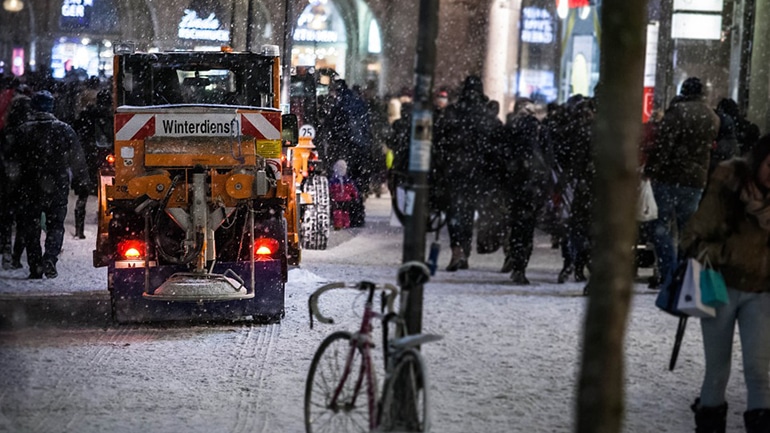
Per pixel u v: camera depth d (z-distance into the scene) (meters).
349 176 22.80
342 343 7.60
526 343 11.54
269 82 14.21
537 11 37.19
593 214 5.42
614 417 5.30
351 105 22.77
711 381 7.68
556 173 18.05
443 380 9.83
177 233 12.19
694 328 12.64
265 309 12.17
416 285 6.91
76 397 9.03
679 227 14.79
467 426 8.36
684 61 26.69
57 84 25.58
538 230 23.48
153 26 41.00
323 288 6.95
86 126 22.22
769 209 7.29
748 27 22.39
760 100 22.17
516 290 15.24
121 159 12.05
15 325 12.12
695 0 22.48
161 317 12.01
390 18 44.16
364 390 6.97
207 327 12.19
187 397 9.12
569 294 14.97
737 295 7.49
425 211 7.02
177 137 12.09
